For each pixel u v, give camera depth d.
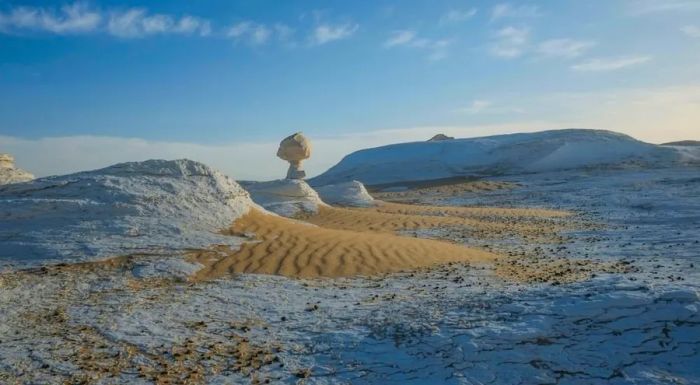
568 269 12.56
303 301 9.80
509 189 48.66
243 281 11.29
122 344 7.61
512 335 7.16
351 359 6.98
